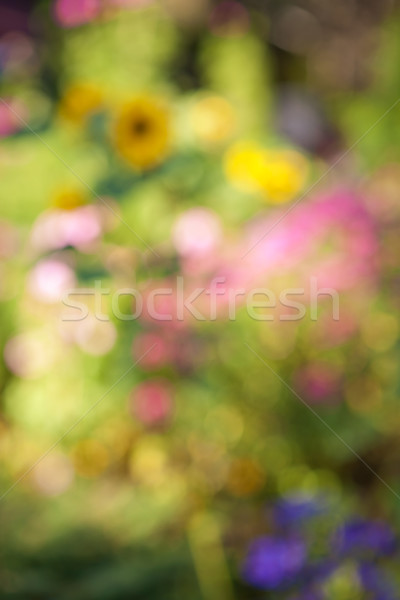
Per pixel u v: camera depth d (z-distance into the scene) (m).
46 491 2.55
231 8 3.92
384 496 2.51
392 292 2.71
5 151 2.88
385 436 2.63
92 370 2.73
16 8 4.32
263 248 2.72
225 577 2.38
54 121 2.88
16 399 2.77
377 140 3.02
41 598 2.26
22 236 2.83
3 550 2.30
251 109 3.41
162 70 3.24
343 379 2.68
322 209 2.74
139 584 2.27
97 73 3.14
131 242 2.71
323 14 4.54
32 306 2.78
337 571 2.31
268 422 2.68
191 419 2.69
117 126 2.67
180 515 2.47
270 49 4.54
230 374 2.69
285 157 2.90
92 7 3.16
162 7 3.28
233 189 2.80
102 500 2.39
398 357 2.64
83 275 2.67
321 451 2.65
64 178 2.85
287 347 2.70
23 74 3.17
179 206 2.79
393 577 2.32
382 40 3.50
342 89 4.32
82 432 2.72
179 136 2.79
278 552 2.32
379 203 2.79
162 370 2.70
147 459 2.68
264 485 2.63
